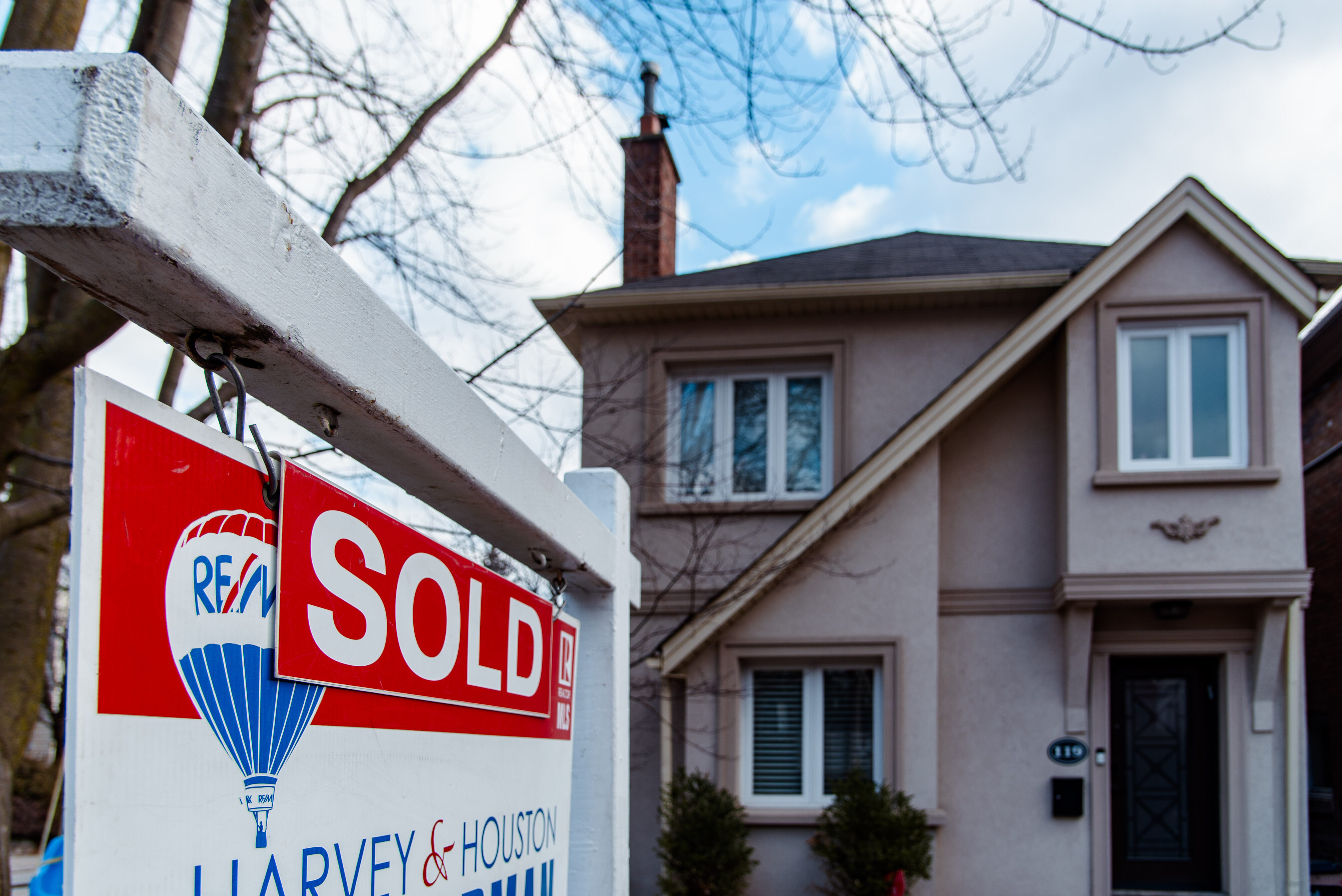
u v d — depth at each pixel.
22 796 13.31
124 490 0.99
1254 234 8.98
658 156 12.44
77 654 0.92
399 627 1.55
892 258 11.55
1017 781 9.07
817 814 8.79
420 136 6.39
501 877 1.97
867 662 9.23
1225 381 9.17
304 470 1.30
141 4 5.18
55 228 0.94
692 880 8.13
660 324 10.61
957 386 9.00
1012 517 9.54
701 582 9.90
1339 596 11.88
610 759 2.71
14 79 0.94
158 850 1.02
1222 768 9.09
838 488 8.97
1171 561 8.82
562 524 2.26
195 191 1.02
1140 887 9.10
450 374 1.62
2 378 4.95
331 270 1.28
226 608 1.14
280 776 1.23
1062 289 9.11
